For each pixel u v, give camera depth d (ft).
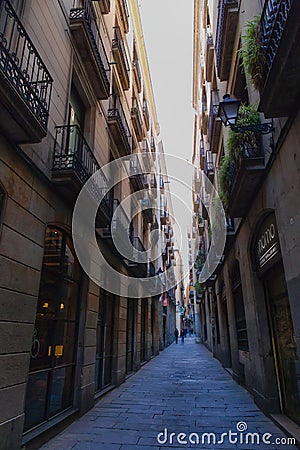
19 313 13.26
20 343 13.16
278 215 15.26
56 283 18.02
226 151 23.59
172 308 116.78
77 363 19.79
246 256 22.75
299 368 15.30
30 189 14.89
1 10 12.57
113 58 35.32
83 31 21.81
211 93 35.73
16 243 13.42
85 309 21.01
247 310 23.16
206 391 26.11
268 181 16.78
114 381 28.09
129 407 20.98
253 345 21.53
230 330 32.81
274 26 11.68
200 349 77.46
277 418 16.98
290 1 10.57
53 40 18.86
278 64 11.05
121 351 30.73
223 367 40.81
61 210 18.33
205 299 75.61
